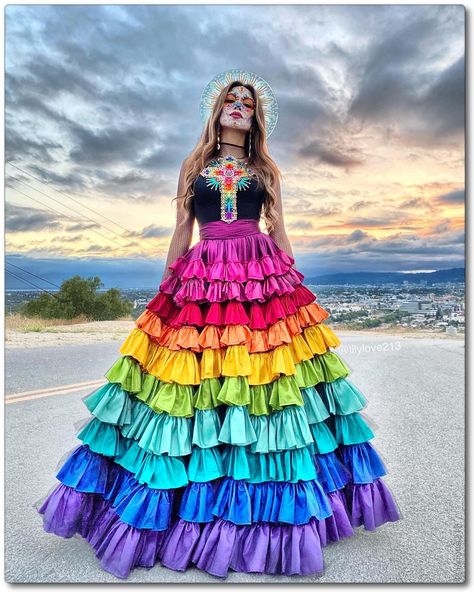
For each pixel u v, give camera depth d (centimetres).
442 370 739
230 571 222
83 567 225
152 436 229
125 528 222
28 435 410
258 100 292
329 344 255
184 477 227
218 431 234
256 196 280
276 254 270
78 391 577
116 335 1216
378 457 251
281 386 234
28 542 247
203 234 274
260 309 248
